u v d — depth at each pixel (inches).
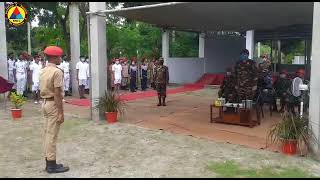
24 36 1065.5
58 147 280.8
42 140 303.1
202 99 559.8
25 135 320.5
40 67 513.3
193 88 738.8
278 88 420.2
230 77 366.0
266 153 260.1
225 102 362.3
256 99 367.9
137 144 287.4
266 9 355.9
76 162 244.7
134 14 377.7
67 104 509.7
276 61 642.2
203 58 861.8
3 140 303.1
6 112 439.8
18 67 543.8
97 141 297.7
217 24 494.6
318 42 240.4
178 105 490.6
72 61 607.8
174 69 812.0
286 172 220.5
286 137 254.5
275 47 640.4
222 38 893.2
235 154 258.7
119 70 659.4
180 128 340.8
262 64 432.8
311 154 250.1
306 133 249.6
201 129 335.9
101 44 370.9
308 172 220.4
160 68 482.0
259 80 398.3
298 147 257.3
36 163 243.1
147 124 358.3
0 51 532.7
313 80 244.8
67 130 337.1
